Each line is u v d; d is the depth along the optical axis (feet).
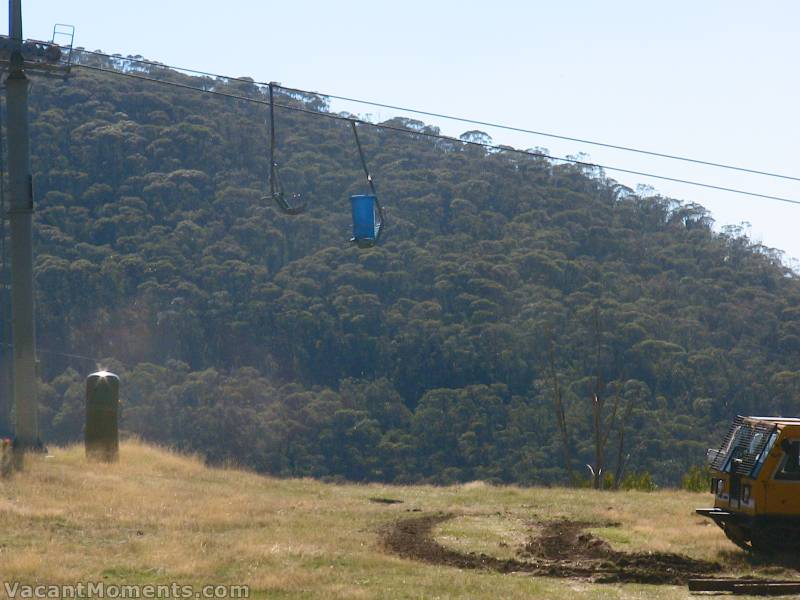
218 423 247.09
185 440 244.01
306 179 424.05
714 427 255.09
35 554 58.65
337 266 338.95
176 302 307.99
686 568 64.34
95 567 57.06
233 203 386.52
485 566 63.98
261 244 357.41
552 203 430.20
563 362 277.64
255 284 322.55
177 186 387.34
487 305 304.50
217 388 264.52
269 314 306.55
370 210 87.56
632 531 78.23
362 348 293.02
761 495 66.18
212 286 321.93
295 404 261.85
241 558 61.31
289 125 481.87
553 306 301.43
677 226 438.40
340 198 416.87
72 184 383.24
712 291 348.79
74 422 241.35
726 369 278.87
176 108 452.76
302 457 241.35
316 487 103.55
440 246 366.43
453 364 280.51
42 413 244.01
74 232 354.54
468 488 108.17
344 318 300.20
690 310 323.98
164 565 58.29
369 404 265.54
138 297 311.68
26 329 103.55
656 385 271.69
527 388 271.90
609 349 276.62
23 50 102.37
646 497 102.06
